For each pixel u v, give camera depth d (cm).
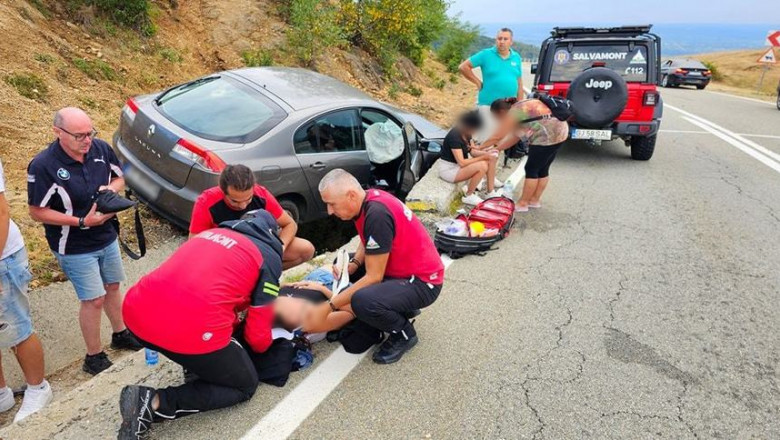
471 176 575
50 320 395
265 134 467
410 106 1236
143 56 861
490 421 276
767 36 2275
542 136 559
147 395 246
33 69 686
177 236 514
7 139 586
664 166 826
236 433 258
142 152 473
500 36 711
